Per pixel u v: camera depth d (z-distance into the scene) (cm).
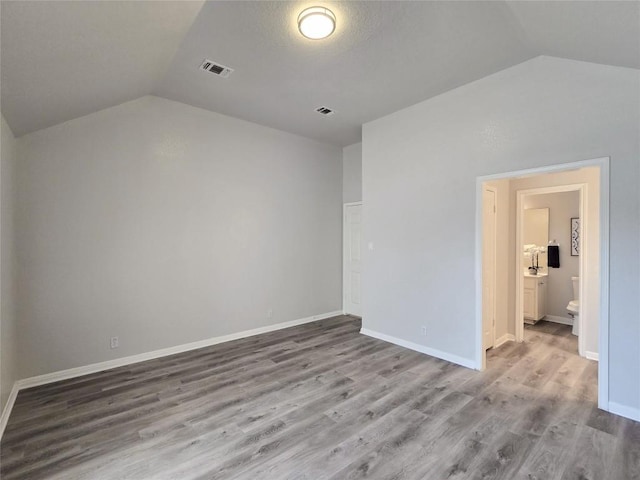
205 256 413
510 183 431
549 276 530
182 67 304
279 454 204
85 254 331
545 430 228
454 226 355
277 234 488
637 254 242
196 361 361
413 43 264
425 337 383
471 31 248
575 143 271
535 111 293
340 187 580
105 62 238
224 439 220
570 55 263
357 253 562
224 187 430
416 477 184
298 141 514
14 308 288
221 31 247
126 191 355
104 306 341
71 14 168
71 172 323
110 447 212
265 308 474
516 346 406
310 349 398
